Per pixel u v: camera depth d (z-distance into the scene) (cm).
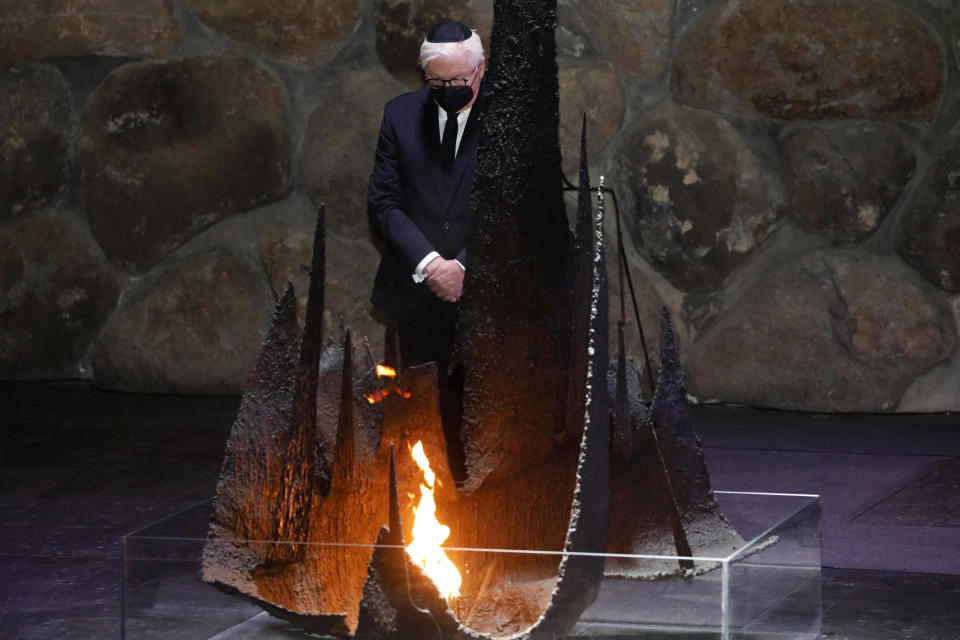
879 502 1152
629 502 784
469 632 689
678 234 1602
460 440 830
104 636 847
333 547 746
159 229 1720
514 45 771
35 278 1755
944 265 1545
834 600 887
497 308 782
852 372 1552
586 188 754
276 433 782
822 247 1588
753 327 1584
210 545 745
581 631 716
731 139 1594
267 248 1694
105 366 1731
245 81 1697
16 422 1545
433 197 1027
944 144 1548
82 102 1741
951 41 1540
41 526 1127
